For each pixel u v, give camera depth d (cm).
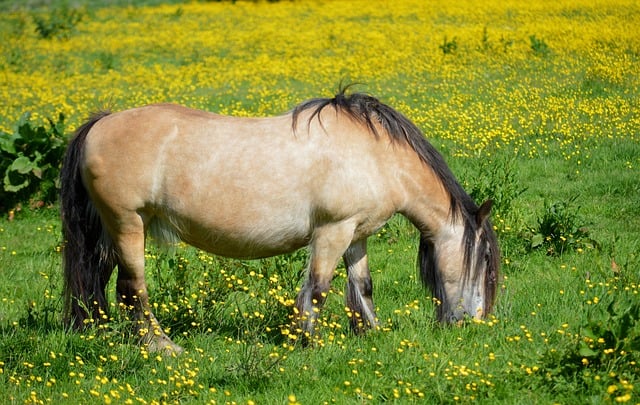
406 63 2703
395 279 1084
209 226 826
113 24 4303
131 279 862
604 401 662
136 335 841
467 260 866
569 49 2734
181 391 730
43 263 1213
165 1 5478
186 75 2731
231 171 809
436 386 714
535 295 970
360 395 707
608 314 756
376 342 830
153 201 831
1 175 1506
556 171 1562
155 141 820
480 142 1736
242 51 3244
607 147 1681
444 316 878
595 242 1129
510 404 682
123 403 711
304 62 2844
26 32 4041
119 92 2489
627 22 3234
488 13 3825
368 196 828
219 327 906
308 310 839
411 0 4488
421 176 852
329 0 4853
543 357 731
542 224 1173
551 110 1944
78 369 797
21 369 793
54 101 2359
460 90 2258
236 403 715
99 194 831
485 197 1273
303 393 732
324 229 831
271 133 822
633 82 2209
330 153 816
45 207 1508
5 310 994
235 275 987
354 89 2333
